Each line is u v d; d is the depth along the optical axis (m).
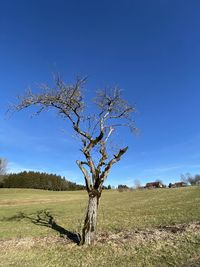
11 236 27.25
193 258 15.87
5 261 19.19
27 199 81.38
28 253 20.67
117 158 21.72
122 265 16.36
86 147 21.56
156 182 126.56
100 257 18.11
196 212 27.84
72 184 158.62
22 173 143.38
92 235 21.22
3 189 121.50
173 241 19.03
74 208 49.72
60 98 22.03
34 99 22.50
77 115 21.92
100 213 37.19
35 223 34.50
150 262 16.23
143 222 26.28
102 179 21.50
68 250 20.30
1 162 132.38
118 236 21.86
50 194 102.94
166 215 28.44
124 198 61.31
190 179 118.31
